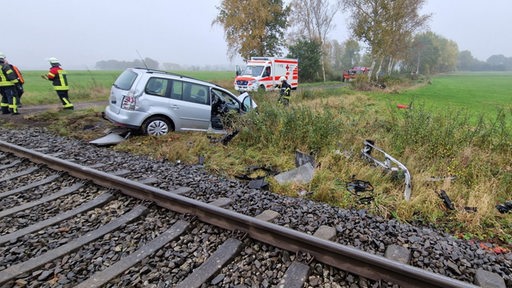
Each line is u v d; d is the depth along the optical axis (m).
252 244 3.13
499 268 2.84
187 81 7.70
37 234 3.27
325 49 43.78
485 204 4.11
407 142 6.46
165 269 2.74
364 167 5.53
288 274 2.64
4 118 9.48
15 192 4.27
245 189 4.65
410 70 78.31
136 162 5.66
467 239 3.56
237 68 23.94
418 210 4.20
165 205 3.80
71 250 2.97
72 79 34.19
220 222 3.41
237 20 29.73
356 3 32.81
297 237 2.91
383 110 12.90
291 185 4.91
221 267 2.76
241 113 8.28
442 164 5.65
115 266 2.74
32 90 19.47
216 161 5.97
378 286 2.52
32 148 6.33
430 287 2.41
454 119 6.83
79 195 4.23
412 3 32.19
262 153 6.52
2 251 2.96
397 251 3.01
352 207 4.34
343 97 19.22
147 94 7.12
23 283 2.52
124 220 3.54
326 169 5.47
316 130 6.73
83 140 7.29
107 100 15.43
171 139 7.06
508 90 34.81
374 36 33.00
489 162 5.64
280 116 7.19
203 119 7.91
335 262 2.77
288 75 24.14
